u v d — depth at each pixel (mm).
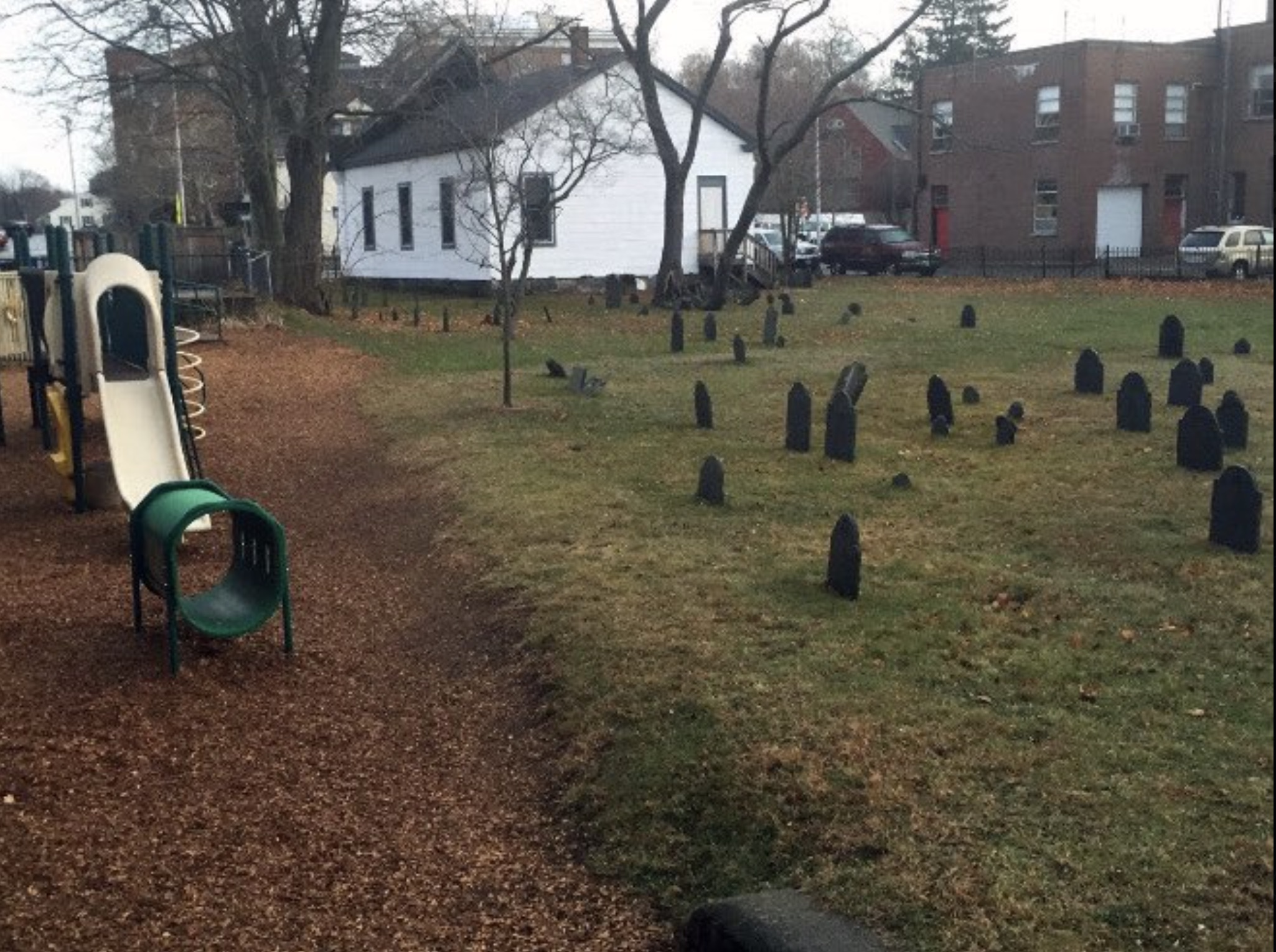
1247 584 8016
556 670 7020
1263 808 5148
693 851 5336
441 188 36906
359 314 29312
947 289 36125
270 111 28734
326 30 28625
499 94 33281
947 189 53562
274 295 29359
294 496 12281
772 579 8289
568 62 47938
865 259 45812
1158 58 47938
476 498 10711
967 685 6539
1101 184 47969
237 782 6242
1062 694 6426
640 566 8586
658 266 37156
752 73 70125
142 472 10492
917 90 53875
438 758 6523
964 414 14438
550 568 8602
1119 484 10891
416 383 18125
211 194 53969
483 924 5039
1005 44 75188
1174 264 41781
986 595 7969
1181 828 5027
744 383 17156
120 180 55531
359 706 7164
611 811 5699
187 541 10453
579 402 15742
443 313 29000
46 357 12969
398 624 8430
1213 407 14562
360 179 43000
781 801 5430
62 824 5758
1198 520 9594
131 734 6699
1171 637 7191
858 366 15648
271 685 7422
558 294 35125
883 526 9688
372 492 12086
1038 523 9664
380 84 31438
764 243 38344
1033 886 4684
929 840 5031
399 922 5059
